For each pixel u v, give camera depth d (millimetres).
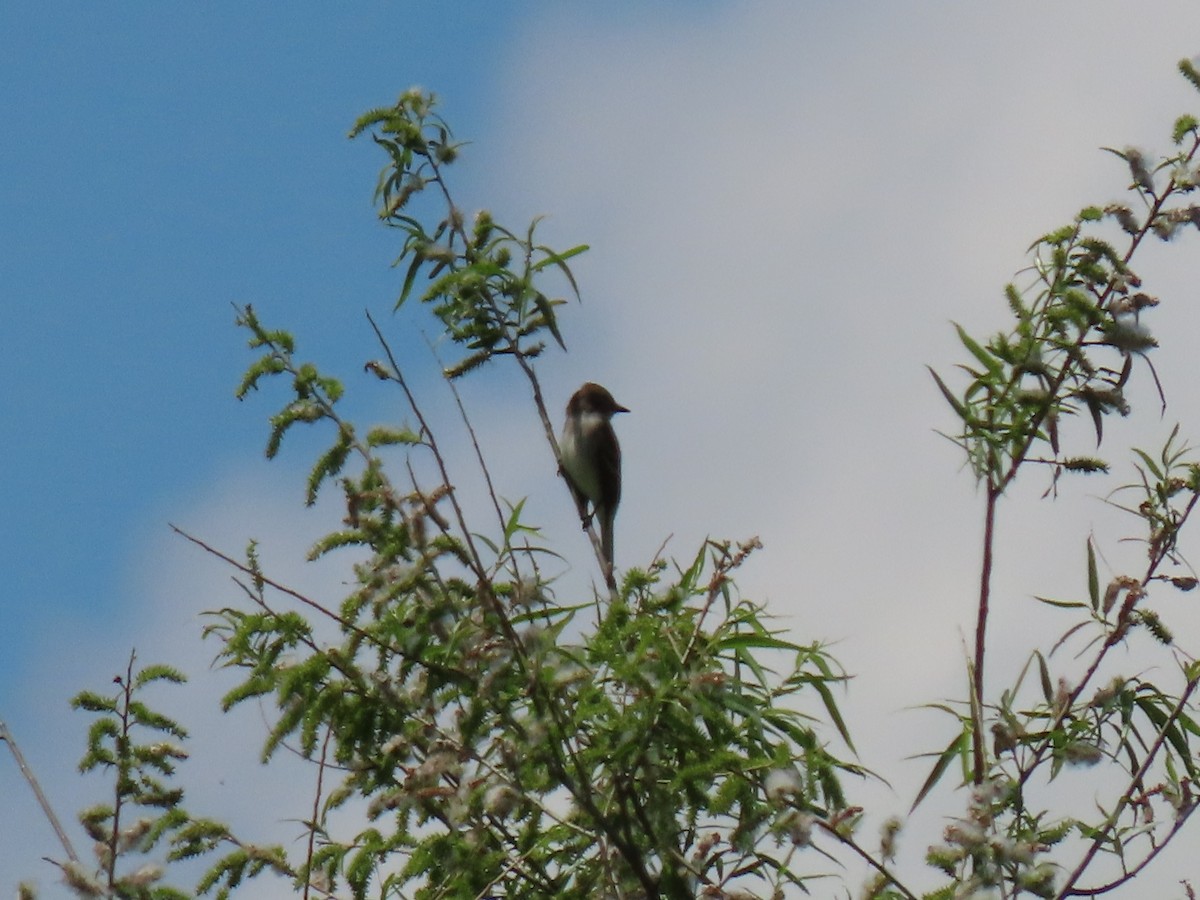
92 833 9305
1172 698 10578
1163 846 9570
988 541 10883
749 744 11055
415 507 10172
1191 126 11359
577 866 11070
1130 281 11172
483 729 10359
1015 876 9055
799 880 10477
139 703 9836
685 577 11516
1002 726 10078
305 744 10617
